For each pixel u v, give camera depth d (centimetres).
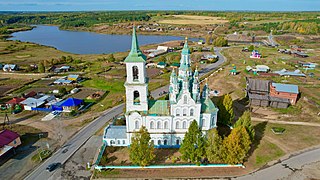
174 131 6788
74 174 6003
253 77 13625
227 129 7725
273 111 9456
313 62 16912
